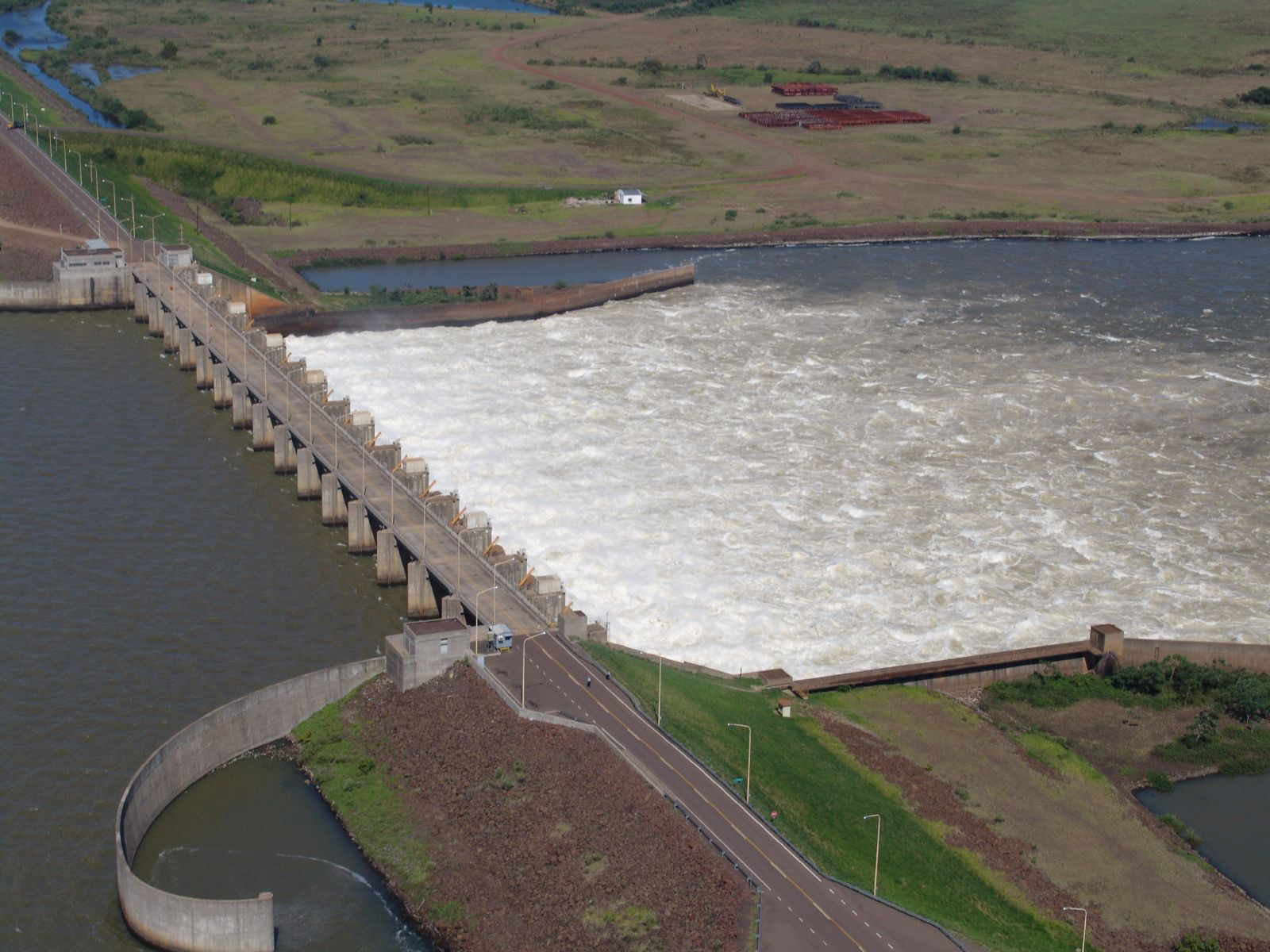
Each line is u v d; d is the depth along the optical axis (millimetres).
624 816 151875
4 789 165500
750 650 198500
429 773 167125
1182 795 174625
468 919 147250
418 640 178250
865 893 141500
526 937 142750
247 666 193000
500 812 158250
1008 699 192375
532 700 171625
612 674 178250
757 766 163750
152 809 161875
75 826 160750
